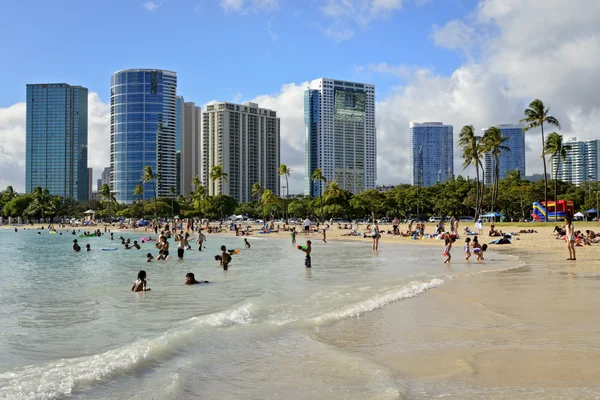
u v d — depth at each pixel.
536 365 7.56
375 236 38.94
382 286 17.52
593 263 25.03
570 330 10.02
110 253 41.22
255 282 19.81
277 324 11.03
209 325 10.96
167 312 13.21
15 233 101.88
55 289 18.47
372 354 8.46
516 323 10.78
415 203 139.25
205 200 166.12
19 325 11.63
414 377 7.07
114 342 9.83
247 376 7.32
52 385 6.99
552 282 17.64
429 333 10.01
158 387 6.80
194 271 24.97
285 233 80.12
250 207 189.38
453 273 21.47
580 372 7.18
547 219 76.00
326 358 8.24
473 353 8.34
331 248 43.75
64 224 146.00
